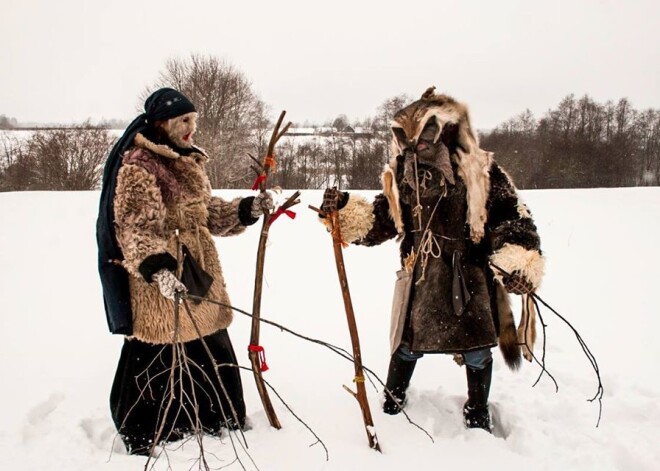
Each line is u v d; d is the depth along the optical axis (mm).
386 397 3295
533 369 3812
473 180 2920
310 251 7621
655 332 4445
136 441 2912
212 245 3014
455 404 3430
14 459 2754
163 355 2908
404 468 2732
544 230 9094
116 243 2695
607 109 43750
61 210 10711
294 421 3184
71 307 5258
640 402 3270
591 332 4473
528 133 43094
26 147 31234
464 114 2961
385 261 7078
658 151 41750
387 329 4660
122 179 2627
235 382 3111
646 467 2750
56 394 3434
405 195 3070
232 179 29125
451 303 2977
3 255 7344
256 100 30578
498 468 2740
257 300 2928
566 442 2979
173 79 28969
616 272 6348
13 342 4352
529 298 3094
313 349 4234
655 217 10234
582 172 37938
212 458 2795
